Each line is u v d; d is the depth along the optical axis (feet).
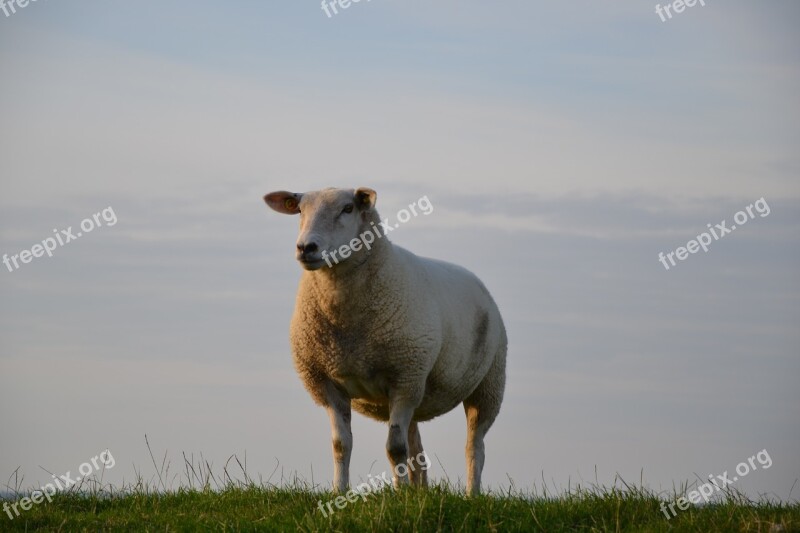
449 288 61.93
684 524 46.11
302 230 55.06
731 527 45.65
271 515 49.47
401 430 56.95
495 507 47.65
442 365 60.29
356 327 56.80
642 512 48.26
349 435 57.88
